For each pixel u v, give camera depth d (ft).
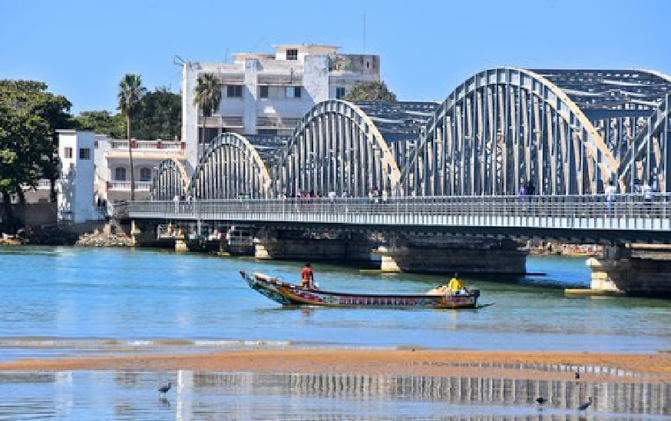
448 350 313.12
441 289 421.18
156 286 504.84
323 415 232.32
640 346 327.06
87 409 234.38
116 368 275.39
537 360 294.87
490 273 604.49
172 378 263.70
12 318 382.01
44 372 269.64
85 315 393.09
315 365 282.36
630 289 472.44
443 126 560.61
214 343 324.60
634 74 517.96
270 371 273.75
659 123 435.12
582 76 506.89
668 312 410.52
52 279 538.06
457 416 232.94
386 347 319.06
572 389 257.55
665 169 431.84
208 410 234.79
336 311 409.28
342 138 652.89
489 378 268.82
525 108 502.79
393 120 631.56
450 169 556.10
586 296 467.93
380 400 244.63
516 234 487.61
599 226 428.56
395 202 558.97
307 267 428.56
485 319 388.78
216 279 545.44
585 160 474.08
